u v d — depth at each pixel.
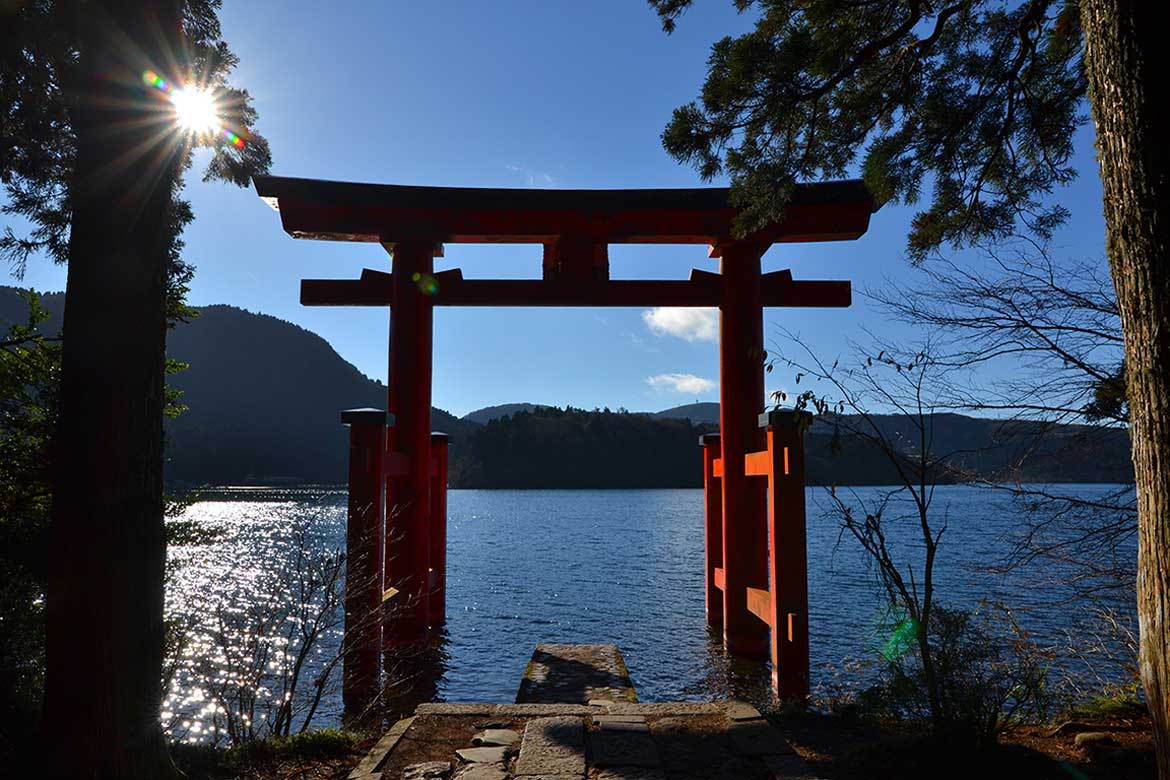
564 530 56.03
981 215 6.73
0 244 6.70
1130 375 2.83
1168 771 2.64
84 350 3.76
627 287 11.08
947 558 24.95
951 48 6.49
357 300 11.47
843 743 5.12
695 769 4.55
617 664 8.66
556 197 10.77
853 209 10.47
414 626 10.88
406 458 10.80
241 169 6.55
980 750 4.54
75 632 3.64
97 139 3.90
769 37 6.09
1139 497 2.79
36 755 3.63
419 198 10.85
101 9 3.93
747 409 10.77
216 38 5.86
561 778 4.32
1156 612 2.69
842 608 18.69
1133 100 2.81
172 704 9.50
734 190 6.27
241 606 17.98
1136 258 2.78
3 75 5.95
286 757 5.02
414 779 4.41
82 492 3.69
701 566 32.06
